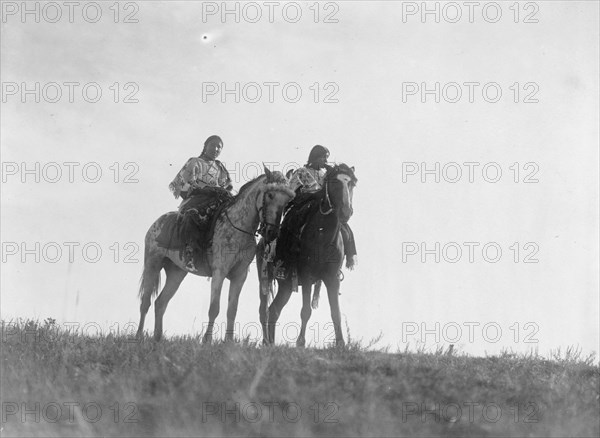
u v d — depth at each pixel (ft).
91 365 37.06
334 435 30.60
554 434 31.27
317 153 50.49
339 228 46.34
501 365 39.91
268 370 35.24
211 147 50.62
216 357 37.37
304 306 47.09
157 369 35.53
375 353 40.22
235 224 46.83
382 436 30.53
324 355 39.06
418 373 36.01
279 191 46.01
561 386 35.88
